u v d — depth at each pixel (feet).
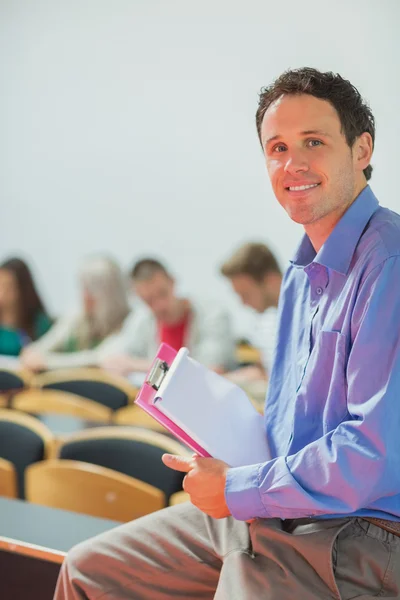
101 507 7.02
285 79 4.49
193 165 20.44
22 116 22.17
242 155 19.93
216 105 20.10
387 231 4.28
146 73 20.76
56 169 21.91
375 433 3.92
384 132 18.10
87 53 21.33
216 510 4.26
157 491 6.82
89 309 17.08
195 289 20.53
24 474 8.40
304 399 4.40
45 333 17.65
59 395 11.09
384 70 18.11
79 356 16.16
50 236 22.08
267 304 13.85
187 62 20.33
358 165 4.55
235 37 19.77
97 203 21.50
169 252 20.84
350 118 4.42
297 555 4.17
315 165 4.34
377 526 4.16
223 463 4.31
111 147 21.29
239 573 4.20
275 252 19.71
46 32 21.74
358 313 4.16
